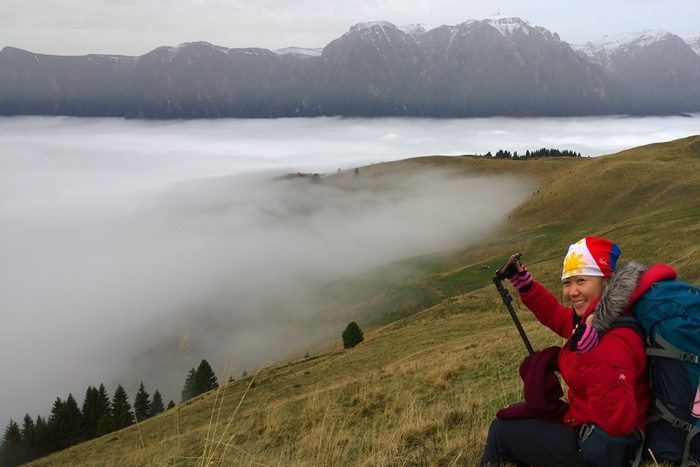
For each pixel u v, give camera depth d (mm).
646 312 3256
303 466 6039
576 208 117188
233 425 13617
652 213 86750
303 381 31531
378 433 7672
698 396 3135
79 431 65500
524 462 3936
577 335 3326
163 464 8227
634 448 3387
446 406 8812
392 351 35281
